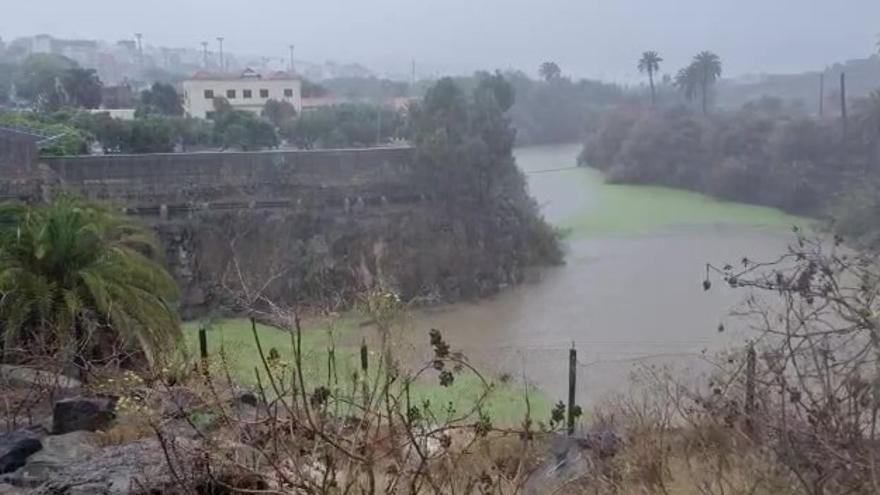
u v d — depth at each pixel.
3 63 54.47
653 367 12.05
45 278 10.15
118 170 24.41
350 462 4.33
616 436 6.83
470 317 24.06
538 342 19.80
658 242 29.50
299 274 24.78
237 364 8.73
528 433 5.52
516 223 30.09
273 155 27.12
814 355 5.29
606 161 43.84
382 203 28.17
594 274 27.34
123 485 4.68
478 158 29.14
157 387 5.76
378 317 7.50
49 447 6.06
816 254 7.46
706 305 21.55
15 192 20.66
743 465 5.37
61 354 8.81
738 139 34.69
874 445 4.49
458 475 4.91
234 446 4.46
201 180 25.69
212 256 24.33
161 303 10.89
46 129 26.41
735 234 28.59
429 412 6.01
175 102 43.81
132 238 11.64
